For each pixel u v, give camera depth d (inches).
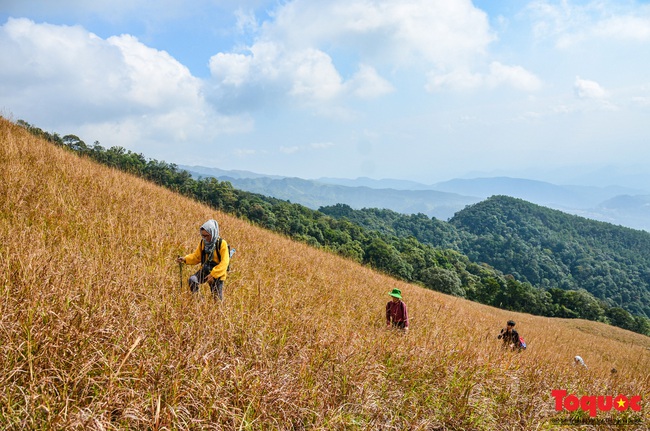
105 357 110.8
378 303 390.6
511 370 217.5
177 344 129.0
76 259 170.1
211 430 104.6
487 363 209.9
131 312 144.1
